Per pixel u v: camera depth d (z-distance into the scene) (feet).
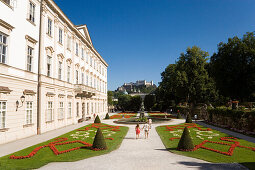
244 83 109.50
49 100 68.85
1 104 45.47
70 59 90.17
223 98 169.17
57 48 77.10
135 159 32.63
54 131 67.62
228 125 78.33
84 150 39.45
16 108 50.80
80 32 103.14
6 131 46.73
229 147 41.55
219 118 88.94
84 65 114.11
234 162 30.55
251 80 103.60
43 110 64.18
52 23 73.26
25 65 55.77
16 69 51.47
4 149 40.37
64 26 84.69
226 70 111.96
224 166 28.43
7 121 47.21
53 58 73.15
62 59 81.66
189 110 150.30
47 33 68.49
